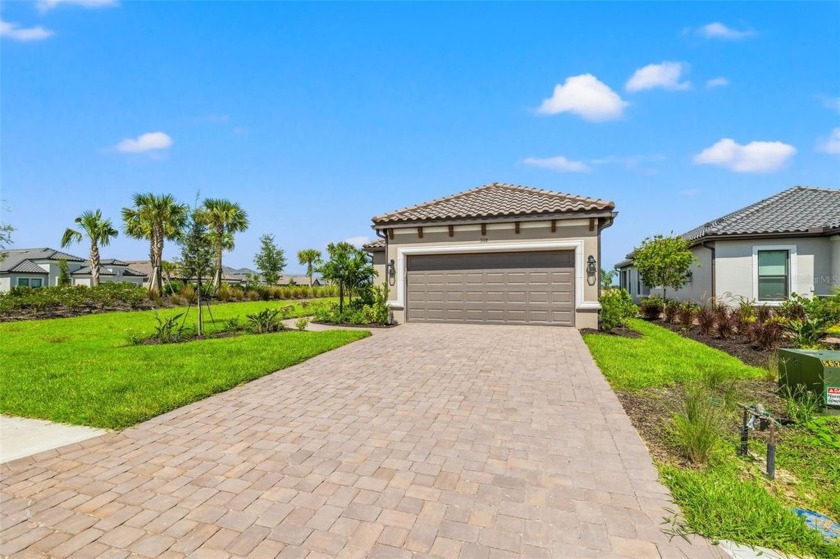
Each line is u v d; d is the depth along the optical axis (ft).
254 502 10.63
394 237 46.73
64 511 10.30
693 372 22.97
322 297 135.74
